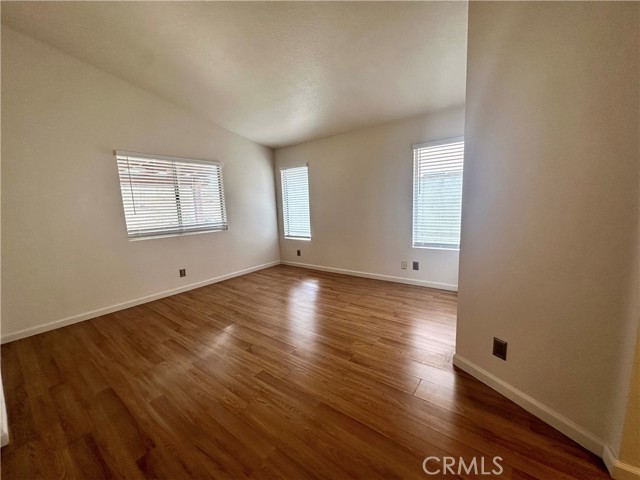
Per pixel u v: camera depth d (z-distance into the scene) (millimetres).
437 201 3203
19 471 1174
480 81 1459
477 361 1647
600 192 1033
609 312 1046
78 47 2434
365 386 1630
